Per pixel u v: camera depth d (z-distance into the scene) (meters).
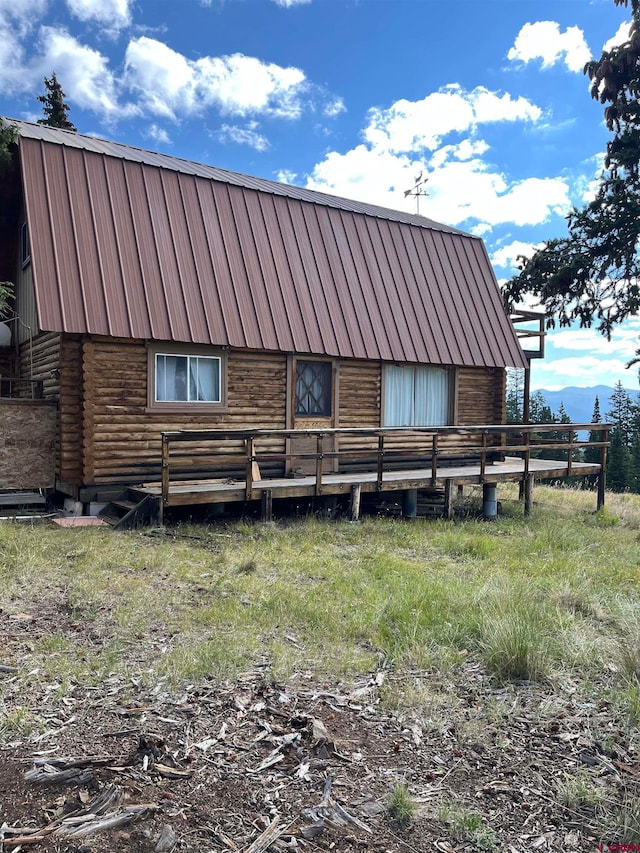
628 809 3.12
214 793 3.18
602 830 3.04
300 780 3.32
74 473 10.84
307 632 5.44
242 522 10.53
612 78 19.66
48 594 6.29
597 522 13.34
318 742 3.67
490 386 16.30
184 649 4.88
